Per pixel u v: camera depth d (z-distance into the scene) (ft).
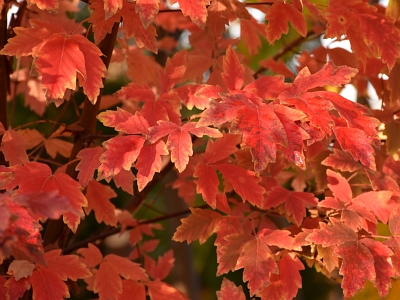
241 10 4.49
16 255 3.78
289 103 4.08
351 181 4.69
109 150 4.06
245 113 3.97
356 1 4.45
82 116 4.54
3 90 4.77
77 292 4.56
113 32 4.53
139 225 5.08
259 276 4.15
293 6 4.43
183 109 9.82
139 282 4.55
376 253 4.12
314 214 4.46
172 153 4.05
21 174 4.12
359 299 4.60
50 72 4.07
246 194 4.32
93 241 5.07
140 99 4.31
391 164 4.60
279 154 4.64
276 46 6.85
